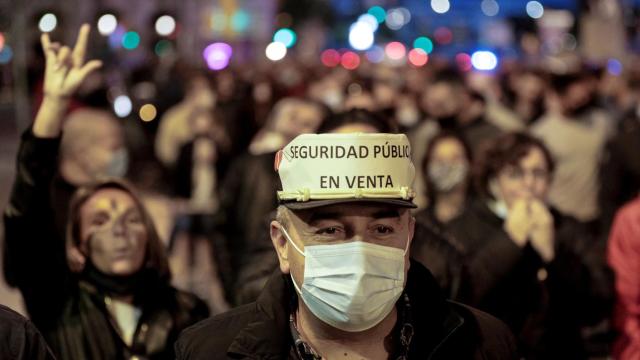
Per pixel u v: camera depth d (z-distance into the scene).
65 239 4.76
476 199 5.86
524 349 5.36
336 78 19.81
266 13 39.06
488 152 5.85
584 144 10.25
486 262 5.04
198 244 10.95
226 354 3.33
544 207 5.36
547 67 14.31
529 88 14.39
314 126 7.87
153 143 12.67
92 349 4.62
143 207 4.77
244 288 4.98
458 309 3.50
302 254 3.16
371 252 3.11
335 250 3.11
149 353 4.63
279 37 40.44
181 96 15.66
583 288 5.60
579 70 10.40
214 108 13.42
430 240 4.87
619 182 10.18
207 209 11.16
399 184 3.16
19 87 15.55
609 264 5.72
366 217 3.14
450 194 6.82
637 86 15.34
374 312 3.13
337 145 3.12
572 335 5.59
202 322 3.47
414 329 3.37
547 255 5.36
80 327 4.64
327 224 3.14
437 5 55.44
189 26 32.94
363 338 3.29
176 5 30.23
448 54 52.31
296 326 3.36
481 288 4.96
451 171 6.77
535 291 5.33
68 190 6.46
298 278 3.19
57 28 15.57
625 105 14.73
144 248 4.74
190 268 10.67
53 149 4.59
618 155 10.18
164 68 18.12
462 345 3.39
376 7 54.91
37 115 4.57
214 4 34.47
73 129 6.63
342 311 3.12
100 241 4.66
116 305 4.70
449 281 4.77
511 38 42.09
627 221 5.70
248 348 3.30
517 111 15.19
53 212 4.70
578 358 5.63
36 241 4.64
